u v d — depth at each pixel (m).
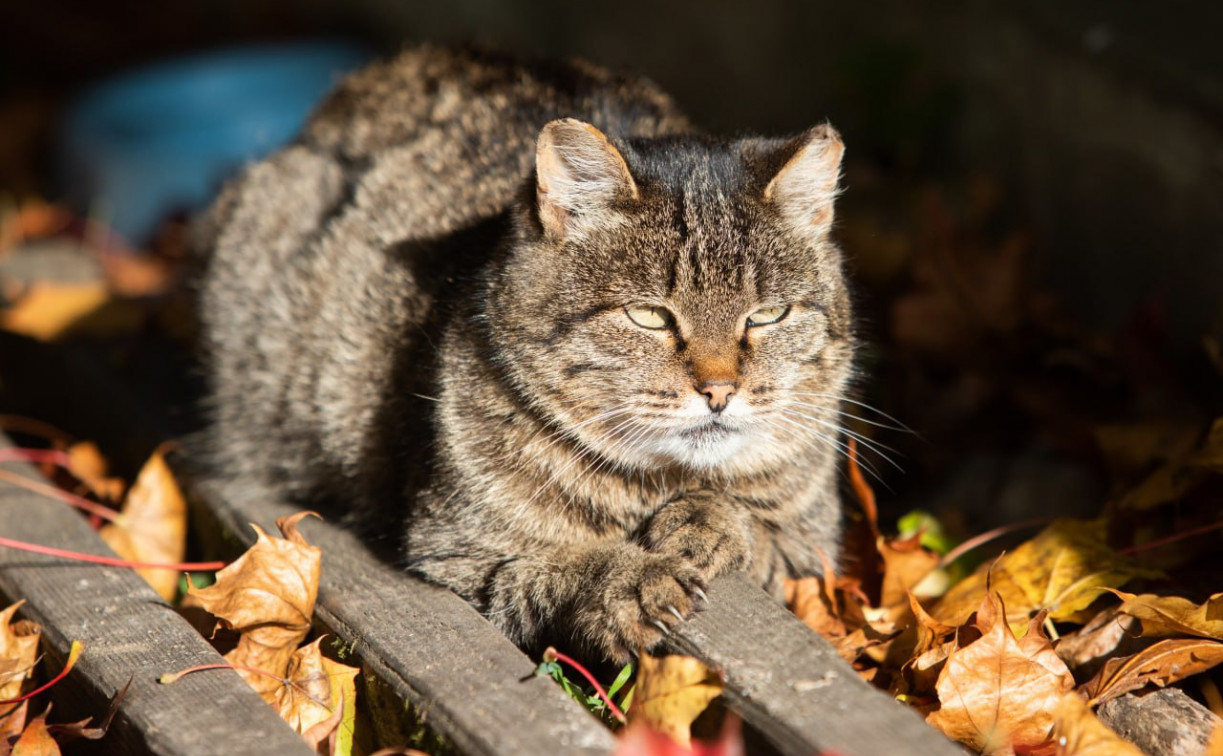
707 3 6.90
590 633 3.52
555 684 3.28
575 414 3.77
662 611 3.41
